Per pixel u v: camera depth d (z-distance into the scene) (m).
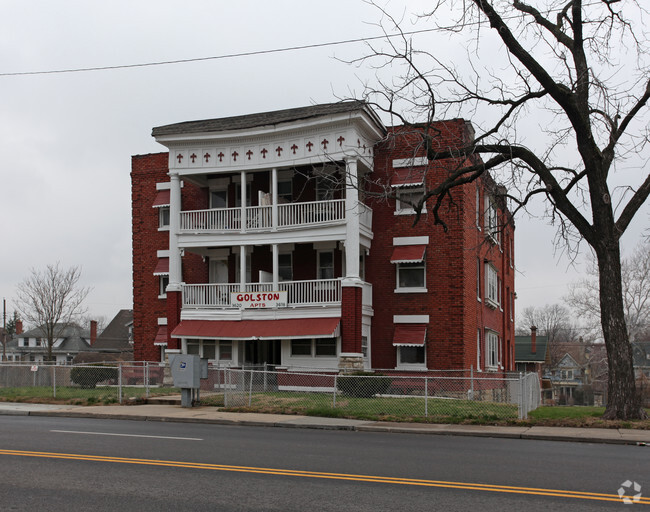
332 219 27.38
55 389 23.91
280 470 9.57
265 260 30.55
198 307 28.97
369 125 27.11
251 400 20.97
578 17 17.78
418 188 28.06
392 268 28.12
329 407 19.30
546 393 51.56
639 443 13.61
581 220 17.81
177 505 7.45
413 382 26.77
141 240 33.38
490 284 34.09
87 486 8.41
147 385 22.95
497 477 9.25
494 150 19.00
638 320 63.91
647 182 17.59
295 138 27.61
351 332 26.05
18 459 10.38
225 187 31.31
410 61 18.38
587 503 7.65
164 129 29.25
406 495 8.00
